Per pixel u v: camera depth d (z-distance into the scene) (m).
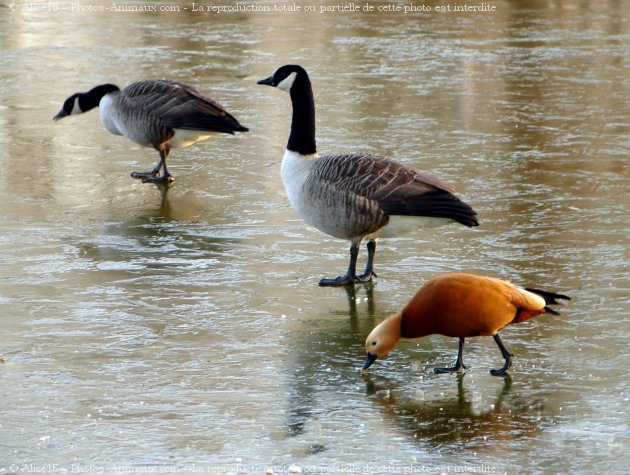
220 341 11.12
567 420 9.30
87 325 11.48
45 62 28.17
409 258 13.92
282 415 9.38
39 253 13.92
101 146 20.25
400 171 12.52
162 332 11.33
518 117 22.38
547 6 38.72
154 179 17.80
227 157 19.52
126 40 31.55
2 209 15.95
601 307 11.98
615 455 8.61
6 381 9.98
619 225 15.16
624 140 20.42
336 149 19.58
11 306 11.99
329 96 24.30
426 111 22.91
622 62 28.50
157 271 13.33
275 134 21.27
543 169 18.34
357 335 11.37
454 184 17.41
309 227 15.39
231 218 15.77
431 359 10.73
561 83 25.83
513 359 10.66
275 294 12.59
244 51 29.94
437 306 9.81
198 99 17.55
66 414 9.32
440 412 9.48
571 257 13.76
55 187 17.33
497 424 9.23
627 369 10.34
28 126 21.59
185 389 9.90
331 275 13.30
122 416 9.30
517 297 9.96
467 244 14.41
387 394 9.87
